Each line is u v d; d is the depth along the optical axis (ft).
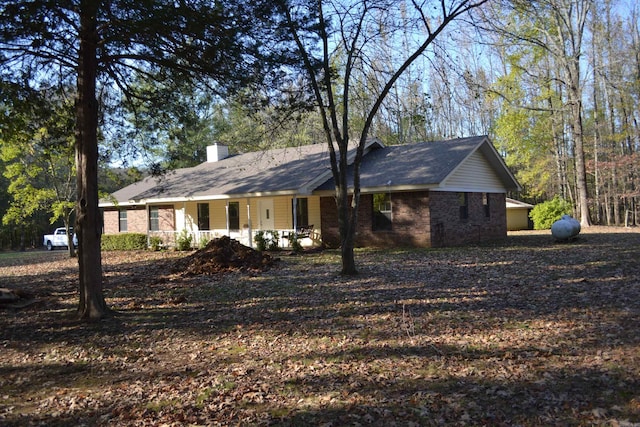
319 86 41.50
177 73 34.73
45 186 82.74
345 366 19.98
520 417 14.16
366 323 26.43
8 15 24.38
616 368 17.15
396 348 21.71
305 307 31.45
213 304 34.40
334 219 69.77
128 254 78.59
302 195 66.08
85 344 26.35
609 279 33.63
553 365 18.02
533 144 112.57
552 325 23.22
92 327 29.55
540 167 118.83
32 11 24.22
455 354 20.20
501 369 18.06
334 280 40.52
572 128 122.62
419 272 41.91
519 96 99.81
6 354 25.41
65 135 38.88
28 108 35.32
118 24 27.17
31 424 16.55
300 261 55.31
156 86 39.29
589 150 121.90
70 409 17.69
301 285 39.32
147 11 25.49
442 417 14.58
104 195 75.56
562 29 97.55
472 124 133.59
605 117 125.59
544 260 45.47
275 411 16.12
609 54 113.50
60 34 28.35
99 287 31.83
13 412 17.71
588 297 28.43
